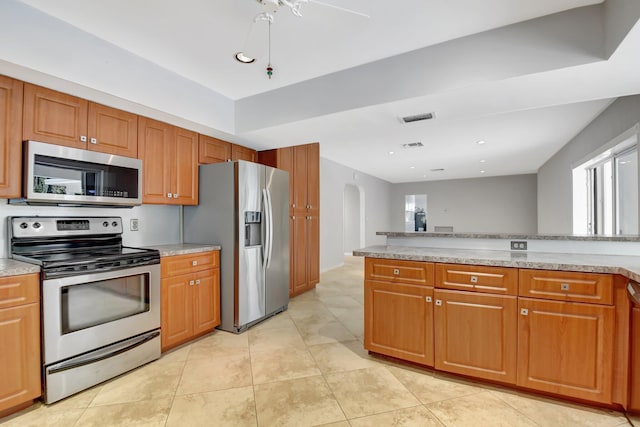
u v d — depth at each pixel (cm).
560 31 192
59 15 193
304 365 232
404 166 702
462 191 913
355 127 308
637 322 162
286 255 370
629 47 167
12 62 176
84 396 192
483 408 179
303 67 262
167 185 288
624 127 288
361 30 211
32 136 201
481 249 250
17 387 172
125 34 214
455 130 409
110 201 238
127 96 233
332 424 166
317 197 492
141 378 214
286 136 340
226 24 204
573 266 175
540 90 224
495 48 209
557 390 181
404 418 171
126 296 223
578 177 442
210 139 336
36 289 180
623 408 170
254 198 317
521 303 188
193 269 277
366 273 240
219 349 261
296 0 152
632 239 208
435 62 229
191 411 178
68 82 203
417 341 220
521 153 556
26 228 215
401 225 995
